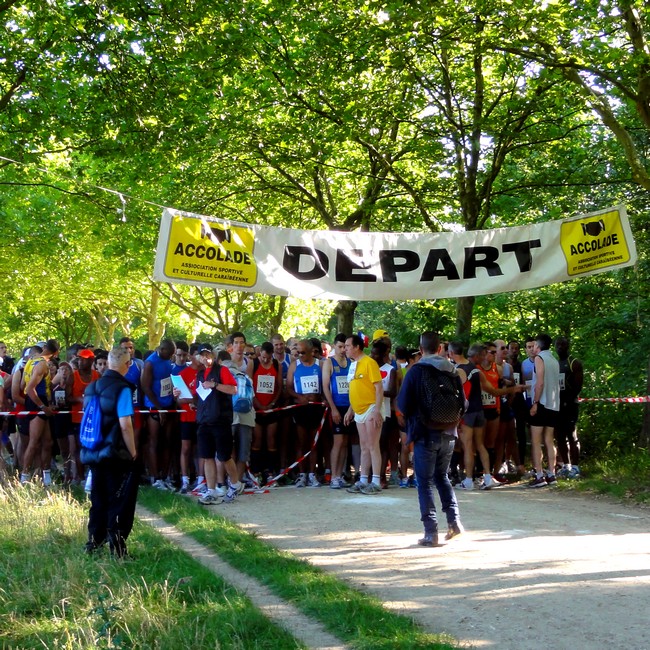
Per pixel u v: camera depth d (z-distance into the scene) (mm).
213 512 9602
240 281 9188
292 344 12656
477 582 6270
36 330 47781
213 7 12719
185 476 11266
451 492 7863
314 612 5621
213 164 18922
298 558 7164
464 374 11227
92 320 43312
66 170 20016
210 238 9055
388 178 17984
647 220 15953
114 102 14375
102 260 28922
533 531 8156
